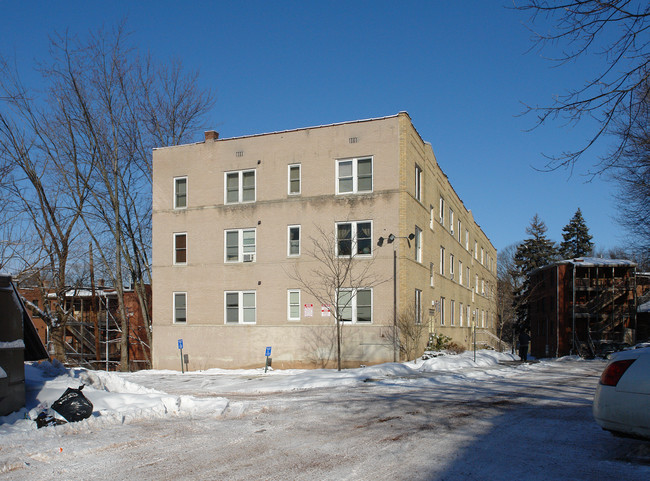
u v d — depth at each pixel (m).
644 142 13.27
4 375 8.57
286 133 27.47
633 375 6.54
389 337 24.66
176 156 29.81
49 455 6.86
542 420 9.58
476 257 50.31
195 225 29.08
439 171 33.44
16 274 21.09
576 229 74.81
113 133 33.41
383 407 11.17
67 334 44.69
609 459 6.76
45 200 29.75
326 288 26.00
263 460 6.81
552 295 47.66
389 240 25.09
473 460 6.76
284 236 27.11
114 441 7.68
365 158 26.02
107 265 34.41
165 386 19.11
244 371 25.70
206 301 28.52
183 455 7.03
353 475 6.13
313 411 10.60
